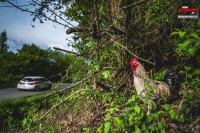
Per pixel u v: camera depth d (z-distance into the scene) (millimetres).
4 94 15953
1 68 30719
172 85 3574
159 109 3018
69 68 4453
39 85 18250
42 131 4215
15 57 31781
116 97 3910
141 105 3328
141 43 4281
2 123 7055
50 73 34656
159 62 4570
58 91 4312
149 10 4262
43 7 3275
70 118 4441
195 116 2582
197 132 2354
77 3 4020
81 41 4809
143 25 4316
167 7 3854
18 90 18875
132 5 3014
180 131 2510
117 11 4238
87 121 3910
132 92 3973
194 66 3814
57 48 3414
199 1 3166
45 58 35000
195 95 3010
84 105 4594
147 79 3096
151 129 2379
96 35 3223
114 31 3660
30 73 32656
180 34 2096
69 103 4555
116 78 4477
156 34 3998
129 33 3973
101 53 4730
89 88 4191
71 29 3439
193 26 3188
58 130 4027
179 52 3545
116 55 4551
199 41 2080
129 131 2559
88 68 4762
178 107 2738
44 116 3947
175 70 3979
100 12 3723
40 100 9555
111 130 2787
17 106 8156
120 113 3463
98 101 4340
